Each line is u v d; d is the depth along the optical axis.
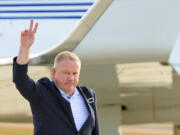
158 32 10.09
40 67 10.66
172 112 13.84
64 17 15.26
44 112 5.70
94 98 6.17
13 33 15.45
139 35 10.12
